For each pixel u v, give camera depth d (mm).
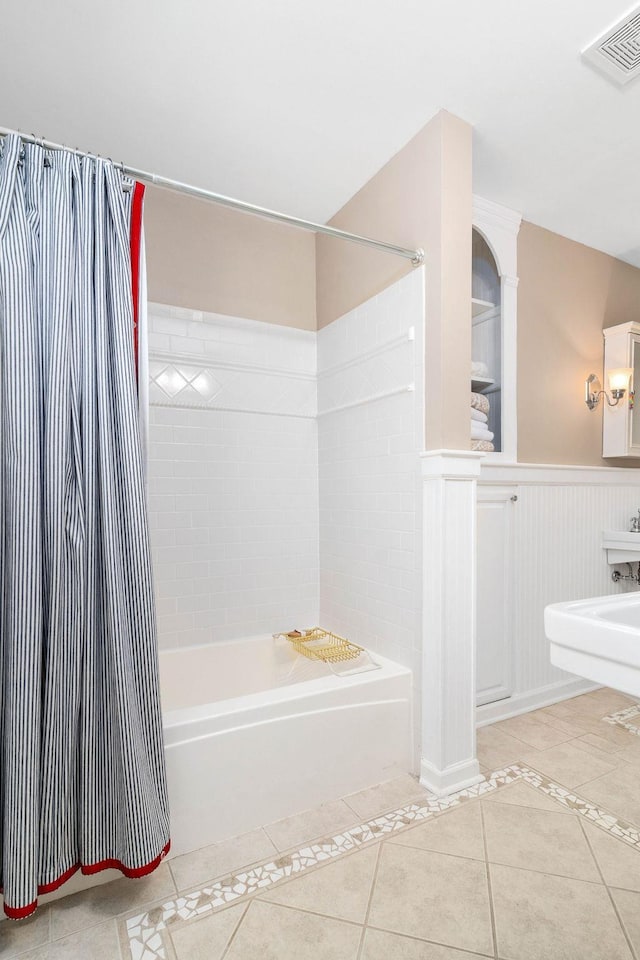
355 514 2404
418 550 1954
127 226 1461
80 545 1318
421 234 1960
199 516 2461
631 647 616
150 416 2346
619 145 2078
